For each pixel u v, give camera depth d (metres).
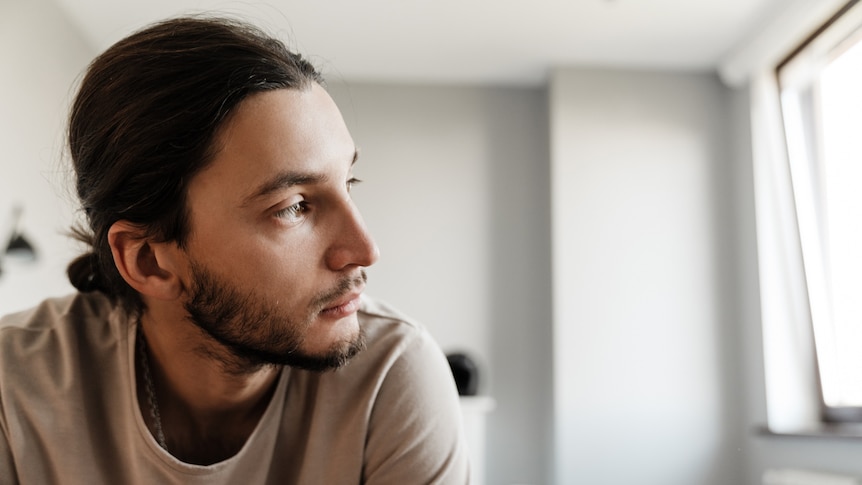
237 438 0.78
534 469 3.52
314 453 0.76
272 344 0.68
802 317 3.07
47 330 0.79
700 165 3.47
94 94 0.70
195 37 0.67
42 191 2.77
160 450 0.72
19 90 2.57
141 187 0.68
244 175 0.65
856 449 2.55
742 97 3.34
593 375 3.33
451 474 0.78
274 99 0.66
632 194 3.45
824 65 2.92
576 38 3.26
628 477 3.27
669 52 3.37
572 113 3.50
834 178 2.91
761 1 2.87
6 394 0.73
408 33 3.23
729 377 3.33
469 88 3.79
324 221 0.68
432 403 0.78
